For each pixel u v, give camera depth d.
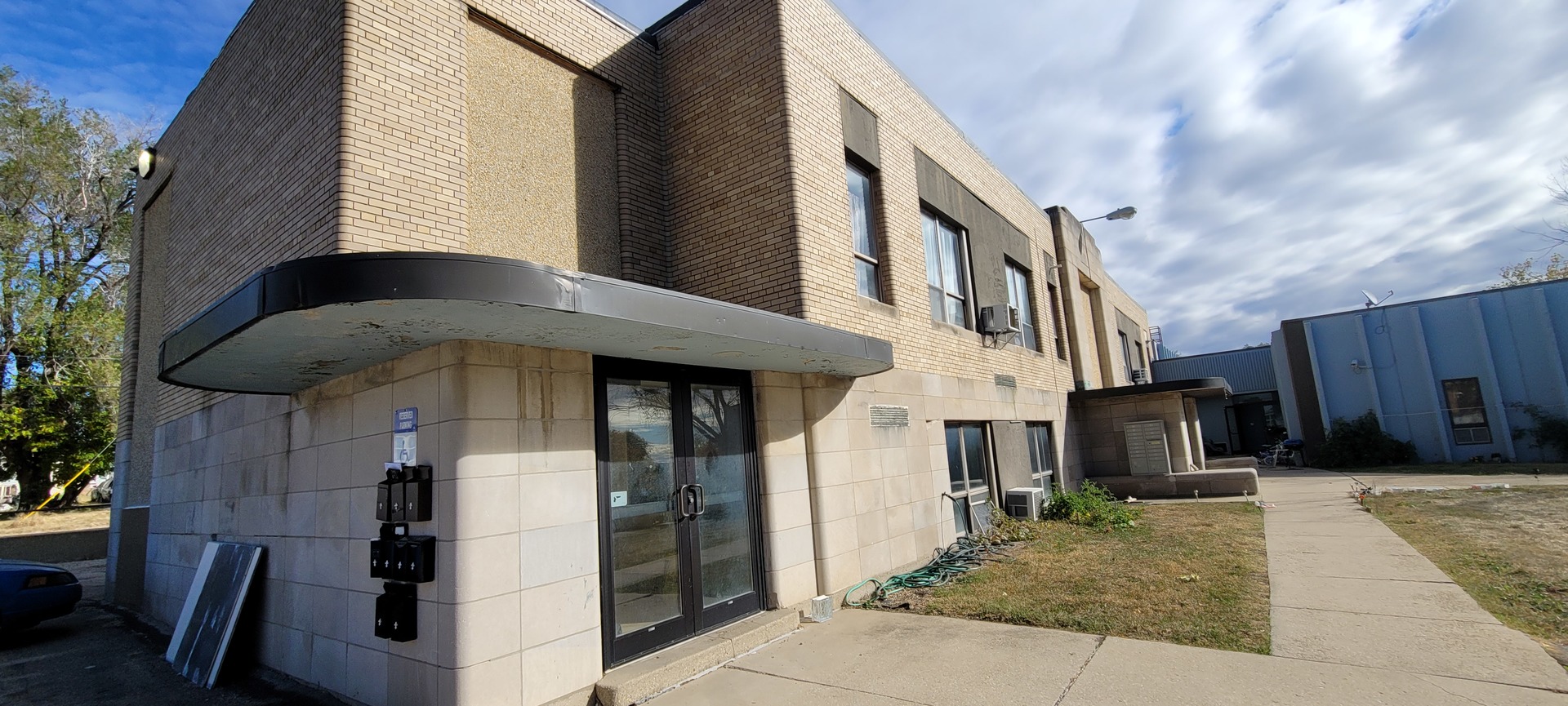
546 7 7.17
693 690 4.84
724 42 7.99
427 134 5.71
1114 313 22.50
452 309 3.53
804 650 5.56
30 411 23.95
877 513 7.78
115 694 5.61
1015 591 6.86
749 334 4.89
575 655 4.59
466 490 4.13
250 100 6.78
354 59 5.28
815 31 8.16
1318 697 3.98
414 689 4.22
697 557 5.70
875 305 8.35
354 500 5.00
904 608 6.68
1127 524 10.62
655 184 8.16
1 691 5.79
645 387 5.62
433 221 5.63
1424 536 8.57
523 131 6.81
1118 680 4.44
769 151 7.42
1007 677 4.64
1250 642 4.98
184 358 4.45
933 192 10.74
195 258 7.86
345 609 4.96
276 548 5.92
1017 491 11.12
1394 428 22.14
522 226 6.62
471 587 4.07
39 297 23.98
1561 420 19.56
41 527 20.19
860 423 7.75
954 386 10.06
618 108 7.95
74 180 26.72
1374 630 5.07
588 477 4.89
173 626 7.89
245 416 6.73
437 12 5.98
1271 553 7.94
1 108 24.95
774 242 7.26
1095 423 16.14
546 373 4.73
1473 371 21.25
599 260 7.38
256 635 6.00
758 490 6.46
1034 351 13.96
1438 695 3.92
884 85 9.66
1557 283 20.47
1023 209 15.03
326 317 3.57
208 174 7.70
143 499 9.71
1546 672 4.13
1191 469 15.80
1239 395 31.00
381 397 4.86
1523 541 7.84
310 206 5.44
